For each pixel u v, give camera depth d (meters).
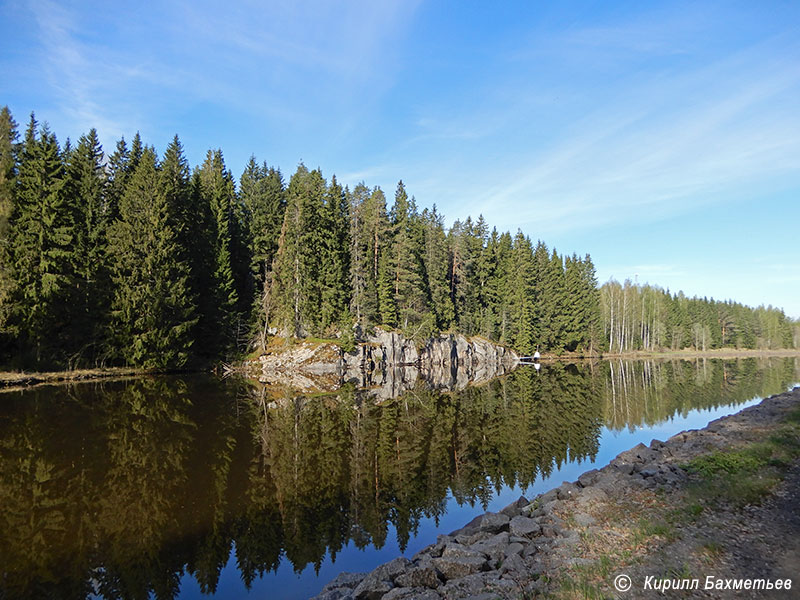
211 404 25.97
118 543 9.38
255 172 73.31
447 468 15.09
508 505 10.85
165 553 9.01
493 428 21.45
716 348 117.75
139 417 21.61
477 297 74.31
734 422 17.09
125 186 42.09
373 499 12.17
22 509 10.95
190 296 40.53
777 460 10.76
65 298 33.34
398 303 57.97
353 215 53.75
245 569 8.48
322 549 9.33
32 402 24.53
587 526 8.12
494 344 69.44
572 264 84.38
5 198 30.09
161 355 37.69
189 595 7.58
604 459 16.50
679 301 118.94
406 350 56.59
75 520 10.43
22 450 15.88
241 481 13.27
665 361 79.12
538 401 30.38
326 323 50.72
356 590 6.61
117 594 7.55
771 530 7.13
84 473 13.61
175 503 11.53
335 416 23.64
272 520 10.68
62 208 33.72
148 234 37.72
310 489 12.79
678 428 22.20
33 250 31.58
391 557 9.02
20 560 8.60
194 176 50.06
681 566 6.16
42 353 33.31
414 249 61.59
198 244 45.31
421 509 11.56
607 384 41.34
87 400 25.66
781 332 123.69
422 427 21.39
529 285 75.88
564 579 6.06
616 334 99.69
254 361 46.53
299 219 50.12
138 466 14.37
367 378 44.22
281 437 18.66
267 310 49.75
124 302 35.72
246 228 56.31
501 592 5.95
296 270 49.50
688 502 8.65
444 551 7.62
